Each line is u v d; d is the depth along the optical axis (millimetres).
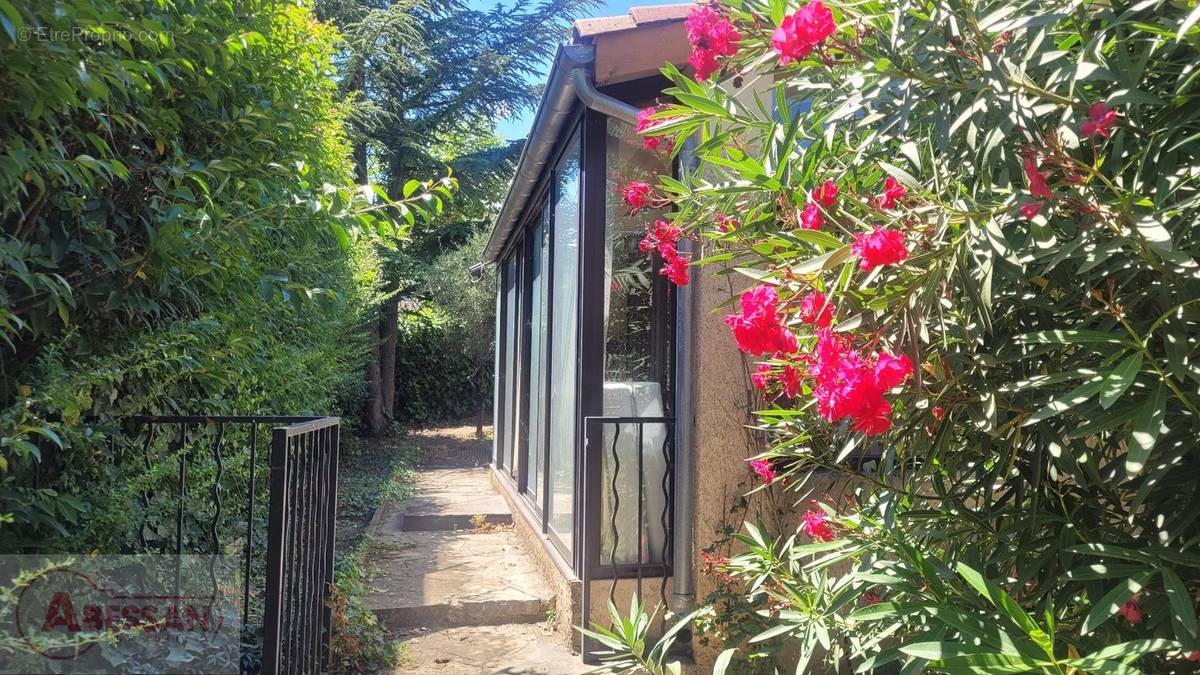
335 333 6949
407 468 11039
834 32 1806
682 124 2492
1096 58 1524
